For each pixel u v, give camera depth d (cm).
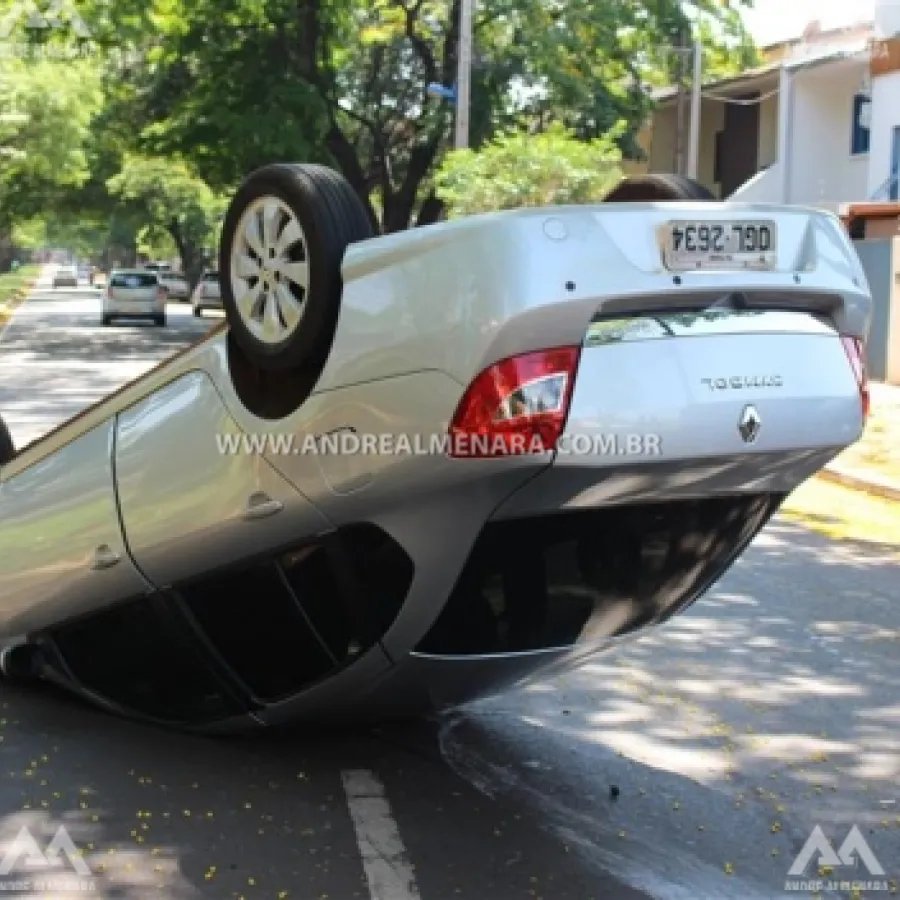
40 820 451
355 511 429
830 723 591
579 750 544
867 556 988
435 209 3325
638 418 389
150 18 2636
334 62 3008
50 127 4678
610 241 390
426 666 448
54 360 2541
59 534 530
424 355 395
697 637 731
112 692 547
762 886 426
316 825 454
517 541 422
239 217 452
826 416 422
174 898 398
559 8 2878
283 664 480
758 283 409
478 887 412
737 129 3550
